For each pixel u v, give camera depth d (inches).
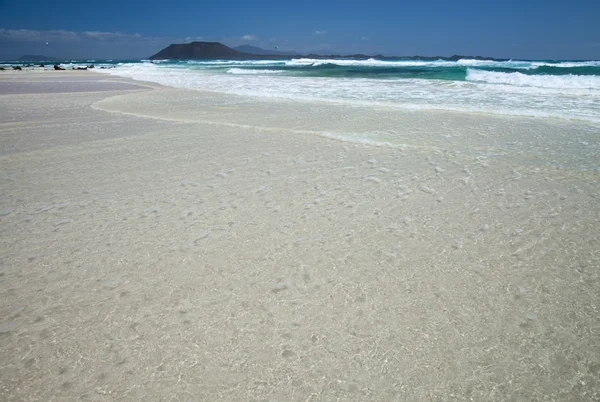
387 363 79.4
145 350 84.7
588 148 226.5
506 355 80.8
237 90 604.4
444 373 76.8
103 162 223.9
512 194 162.2
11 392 74.8
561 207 148.3
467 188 169.9
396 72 992.9
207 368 79.7
